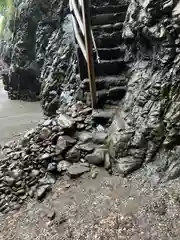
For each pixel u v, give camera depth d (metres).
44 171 3.85
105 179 3.46
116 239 2.46
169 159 3.19
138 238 2.42
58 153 3.94
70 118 4.61
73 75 6.07
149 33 3.75
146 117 3.62
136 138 3.60
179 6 3.24
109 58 5.09
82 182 3.50
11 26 10.34
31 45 9.02
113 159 3.65
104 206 2.95
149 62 4.07
